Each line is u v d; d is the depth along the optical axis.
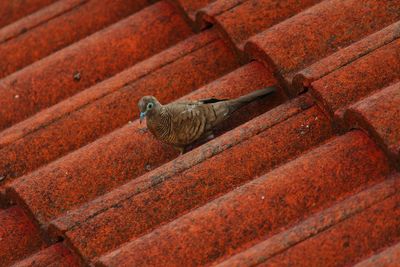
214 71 11.66
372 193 8.52
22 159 11.12
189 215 9.05
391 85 9.54
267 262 8.23
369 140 9.16
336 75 9.85
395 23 10.16
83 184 10.34
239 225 8.85
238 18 11.60
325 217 8.44
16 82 12.49
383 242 8.23
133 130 10.88
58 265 9.67
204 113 10.75
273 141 9.80
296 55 10.65
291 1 11.70
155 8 13.06
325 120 9.87
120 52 12.60
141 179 9.73
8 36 13.59
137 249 8.86
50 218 10.08
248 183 9.20
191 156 9.80
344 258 8.20
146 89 11.59
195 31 12.36
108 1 13.85
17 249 10.27
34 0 14.84
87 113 11.44
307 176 9.06
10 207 10.79
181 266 8.68
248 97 10.75
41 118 11.45
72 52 12.67
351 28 10.77
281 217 8.86
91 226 9.41
